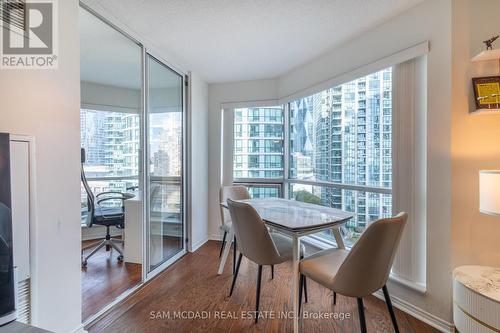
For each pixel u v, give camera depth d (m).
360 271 1.41
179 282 2.53
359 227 2.67
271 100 3.64
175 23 2.20
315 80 2.99
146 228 2.56
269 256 1.88
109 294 2.27
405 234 2.05
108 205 3.99
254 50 2.75
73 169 1.67
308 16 2.09
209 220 3.91
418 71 1.99
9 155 1.10
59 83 1.58
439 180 1.83
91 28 2.30
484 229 1.72
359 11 2.03
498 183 1.43
